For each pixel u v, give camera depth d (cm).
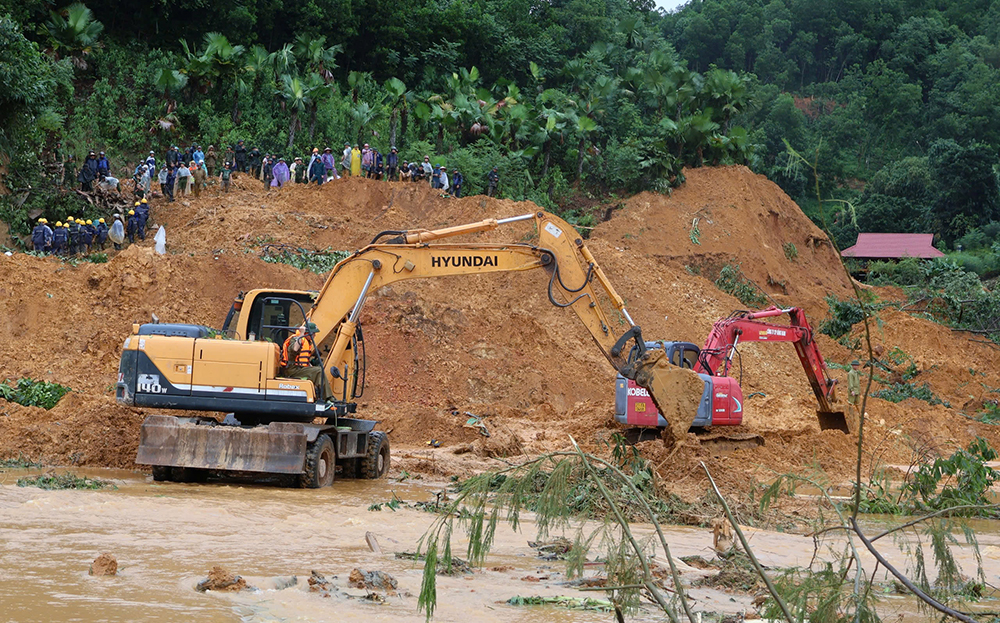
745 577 839
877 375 3325
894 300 4522
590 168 4912
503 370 2720
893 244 7219
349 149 3959
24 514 1033
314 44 4981
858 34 12838
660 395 1574
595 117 5188
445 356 2706
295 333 1500
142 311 2566
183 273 2714
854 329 3822
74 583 713
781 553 1016
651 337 3225
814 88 11956
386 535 1020
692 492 1404
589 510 496
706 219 4419
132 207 3375
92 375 2317
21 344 2375
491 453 1961
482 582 803
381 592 737
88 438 1593
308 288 2820
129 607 645
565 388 2766
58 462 1538
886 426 2400
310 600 692
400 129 5038
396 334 2705
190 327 1520
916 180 8762
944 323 4344
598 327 1600
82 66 4344
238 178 3806
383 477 1641
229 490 1329
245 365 1434
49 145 3722
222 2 5119
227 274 2752
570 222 4409
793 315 2172
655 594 444
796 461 1953
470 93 5097
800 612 470
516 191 4519
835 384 2184
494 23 6475
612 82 5344
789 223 4909
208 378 1430
